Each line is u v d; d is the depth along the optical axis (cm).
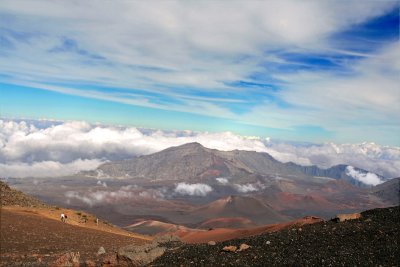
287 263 3284
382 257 3259
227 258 3522
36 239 6253
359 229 3891
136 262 3856
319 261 3272
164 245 4506
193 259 3609
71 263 4038
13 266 4603
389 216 4194
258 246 3788
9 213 8138
